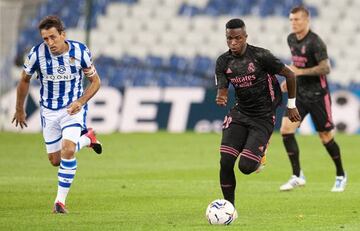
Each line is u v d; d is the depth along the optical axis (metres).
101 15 100.25
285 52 96.06
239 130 30.66
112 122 81.94
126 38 98.44
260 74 30.45
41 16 100.19
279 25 97.56
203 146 67.88
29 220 30.06
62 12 100.25
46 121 33.31
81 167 53.31
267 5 98.94
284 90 39.78
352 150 65.56
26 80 33.06
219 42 97.56
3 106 84.62
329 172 51.56
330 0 98.81
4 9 90.56
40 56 32.25
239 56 30.45
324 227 28.64
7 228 28.16
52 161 34.44
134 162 56.56
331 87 92.56
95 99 82.19
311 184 44.84
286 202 36.50
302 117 42.84
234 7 99.44
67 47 32.22
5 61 86.62
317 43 41.94
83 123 33.06
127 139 73.44
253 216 31.70
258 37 96.88
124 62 95.19
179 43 97.62
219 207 29.06
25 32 98.94
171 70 94.81
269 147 67.94
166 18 99.88
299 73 41.94
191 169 52.50
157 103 82.19
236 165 55.41
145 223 29.48
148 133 79.50
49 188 41.28
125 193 39.69
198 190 41.16
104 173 49.88
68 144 32.09
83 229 27.89
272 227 28.55
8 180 45.25
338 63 94.31
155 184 43.88
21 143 70.19
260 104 30.66
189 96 81.75
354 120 80.06
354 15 97.94
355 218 31.14
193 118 81.50
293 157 41.94
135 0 101.19
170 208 34.31
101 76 94.19
